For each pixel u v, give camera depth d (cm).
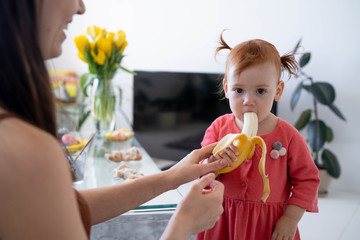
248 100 78
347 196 245
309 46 252
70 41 316
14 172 34
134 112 291
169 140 287
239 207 82
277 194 82
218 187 64
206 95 271
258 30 267
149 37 311
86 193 64
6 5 39
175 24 299
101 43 146
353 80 241
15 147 34
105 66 149
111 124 158
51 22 44
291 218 80
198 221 57
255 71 77
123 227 87
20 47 40
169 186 73
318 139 230
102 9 319
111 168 118
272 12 261
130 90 319
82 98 321
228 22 277
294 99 235
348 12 237
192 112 277
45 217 35
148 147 293
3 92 40
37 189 34
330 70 248
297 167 84
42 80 43
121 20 319
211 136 92
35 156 34
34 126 38
